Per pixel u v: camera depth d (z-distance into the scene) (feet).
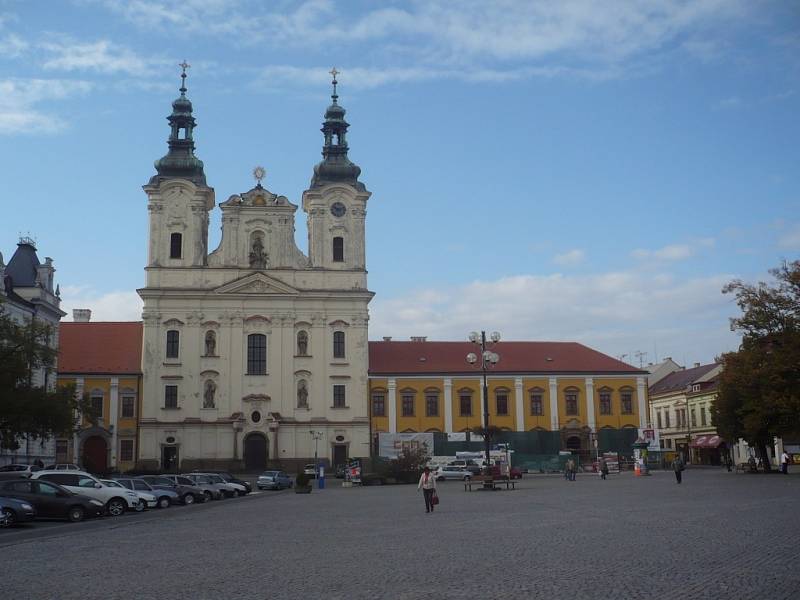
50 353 180.04
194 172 323.57
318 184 329.52
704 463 374.43
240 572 59.62
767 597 44.83
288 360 316.60
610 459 290.97
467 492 178.91
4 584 56.29
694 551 63.46
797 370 216.33
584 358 357.00
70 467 209.67
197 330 313.94
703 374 387.55
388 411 333.42
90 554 74.28
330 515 120.16
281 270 321.11
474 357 188.34
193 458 306.35
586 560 60.49
